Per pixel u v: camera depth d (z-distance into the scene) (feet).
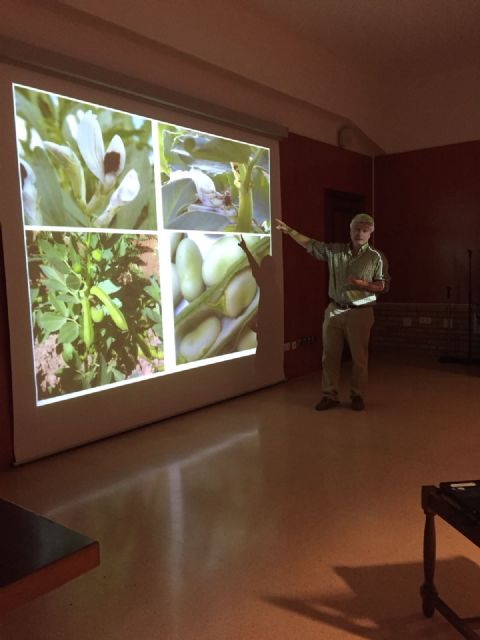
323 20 17.02
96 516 9.16
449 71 21.97
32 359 11.55
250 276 17.34
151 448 12.43
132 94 13.12
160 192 14.25
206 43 14.83
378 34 18.17
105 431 13.09
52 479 10.74
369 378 19.25
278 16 16.62
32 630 6.32
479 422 13.84
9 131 10.93
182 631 6.24
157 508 9.41
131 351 13.73
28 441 11.58
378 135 23.08
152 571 7.48
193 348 15.46
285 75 17.75
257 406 15.89
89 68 12.07
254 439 12.92
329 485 10.20
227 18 15.47
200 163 15.38
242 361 17.11
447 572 7.22
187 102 14.46
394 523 8.68
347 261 14.78
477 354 22.24
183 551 7.99
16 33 11.14
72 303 12.33
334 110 20.24
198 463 11.46
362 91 21.90
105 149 12.85
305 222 19.92
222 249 16.24
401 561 7.58
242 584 7.13
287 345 19.34
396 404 15.74
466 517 5.44
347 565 7.52
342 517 8.93
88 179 12.52
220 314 16.30
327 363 15.44
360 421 14.17
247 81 16.57
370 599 6.75
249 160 17.11
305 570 7.42
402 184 23.57
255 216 17.44
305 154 19.80
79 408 12.50
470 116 21.80
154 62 14.02
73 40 12.17
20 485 10.47
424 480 10.32
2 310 11.10
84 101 12.27
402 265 23.89
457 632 6.12
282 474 10.77
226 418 14.71
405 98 23.13
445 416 14.43
